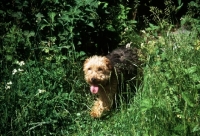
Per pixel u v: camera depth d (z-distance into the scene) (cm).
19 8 421
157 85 332
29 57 405
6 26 425
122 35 460
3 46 408
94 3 421
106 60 385
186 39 389
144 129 321
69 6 423
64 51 418
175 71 324
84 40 435
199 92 312
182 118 304
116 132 348
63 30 418
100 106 387
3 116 346
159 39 371
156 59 354
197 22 408
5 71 388
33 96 359
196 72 322
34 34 416
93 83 380
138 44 432
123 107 375
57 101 368
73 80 393
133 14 540
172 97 315
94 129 359
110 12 471
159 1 575
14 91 358
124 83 401
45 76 384
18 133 342
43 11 428
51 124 355
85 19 421
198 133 299
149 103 312
